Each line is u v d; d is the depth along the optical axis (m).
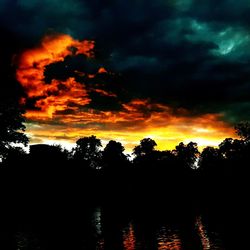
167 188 118.19
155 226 44.38
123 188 117.62
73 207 77.06
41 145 93.81
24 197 76.00
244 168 95.75
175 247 29.36
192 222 46.91
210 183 108.31
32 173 80.75
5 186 75.44
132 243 32.16
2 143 68.75
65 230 42.00
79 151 138.00
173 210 66.94
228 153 105.75
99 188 112.38
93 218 56.09
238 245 29.25
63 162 95.44
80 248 30.17
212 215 54.97
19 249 30.08
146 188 118.31
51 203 80.81
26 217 57.34
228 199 87.00
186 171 125.38
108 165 134.62
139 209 71.69
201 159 130.12
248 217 50.28
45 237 36.50
